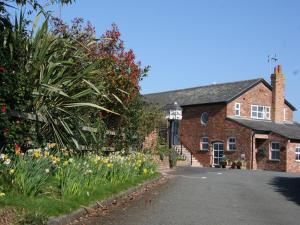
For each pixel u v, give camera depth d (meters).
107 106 17.61
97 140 14.99
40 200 8.05
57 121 11.84
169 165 27.94
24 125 10.45
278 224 9.12
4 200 7.41
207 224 8.78
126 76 18.08
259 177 22.19
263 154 40.00
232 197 13.18
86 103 12.34
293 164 39.12
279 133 39.19
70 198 8.99
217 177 21.19
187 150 44.41
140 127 20.75
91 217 8.77
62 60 12.54
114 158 13.74
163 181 17.47
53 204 8.10
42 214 7.29
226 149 41.62
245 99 43.22
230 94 42.66
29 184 8.23
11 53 10.79
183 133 45.75
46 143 11.49
